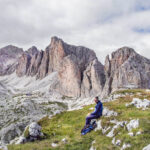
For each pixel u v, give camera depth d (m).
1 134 85.50
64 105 189.50
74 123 22.91
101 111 18.05
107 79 199.12
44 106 161.12
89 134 16.22
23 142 15.87
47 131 19.67
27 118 108.31
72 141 14.74
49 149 13.14
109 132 15.11
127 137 12.30
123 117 16.73
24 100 160.50
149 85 165.62
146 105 20.44
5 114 124.69
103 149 11.97
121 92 50.75
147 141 11.14
